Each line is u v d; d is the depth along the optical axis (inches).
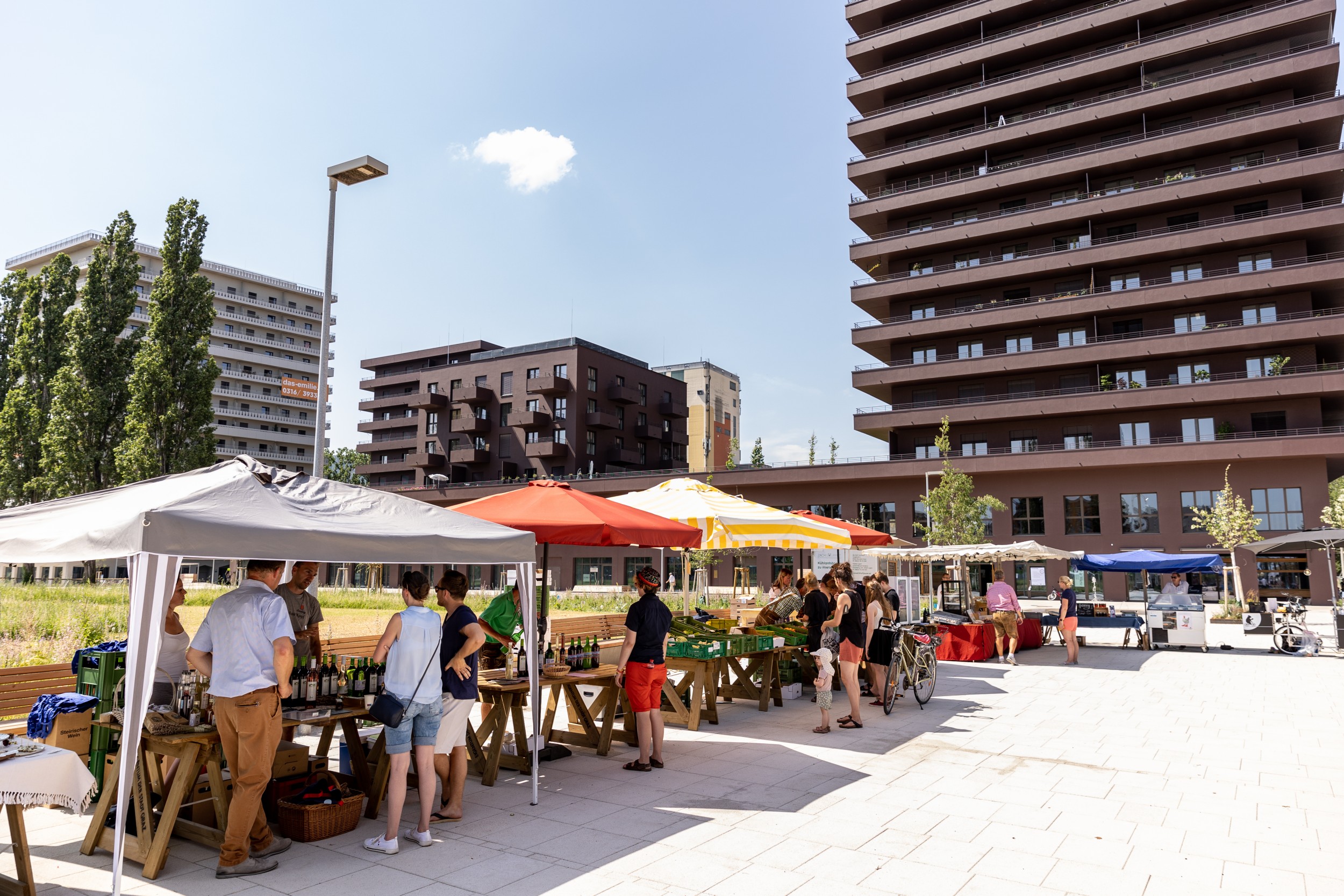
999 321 1835.6
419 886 197.2
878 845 228.2
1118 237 1792.6
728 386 3996.1
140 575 181.9
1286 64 1622.8
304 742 361.7
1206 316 1699.1
